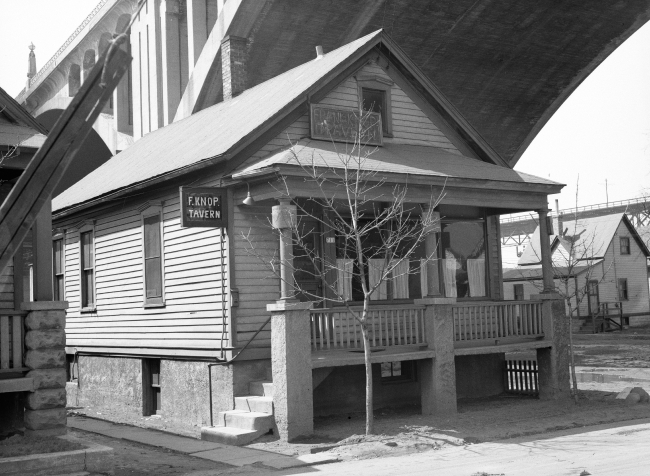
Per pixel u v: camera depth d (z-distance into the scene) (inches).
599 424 574.9
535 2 1609.3
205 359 616.7
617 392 749.9
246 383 589.0
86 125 227.1
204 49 1366.9
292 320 532.4
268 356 599.2
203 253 621.9
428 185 613.3
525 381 730.2
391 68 699.4
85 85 225.5
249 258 598.9
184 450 514.0
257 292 600.4
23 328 464.1
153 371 709.9
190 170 609.0
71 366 847.7
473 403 687.7
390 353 588.4
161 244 678.5
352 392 642.2
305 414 531.8
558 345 690.2
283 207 540.7
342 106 664.4
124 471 448.8
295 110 633.0
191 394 637.3
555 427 553.9
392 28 1563.7
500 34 1702.8
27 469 398.0
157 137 901.2
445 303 616.4
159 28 1534.2
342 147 633.0
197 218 574.9
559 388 686.5
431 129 725.3
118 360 753.0
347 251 646.5
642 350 1451.8
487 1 1558.8
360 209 633.0
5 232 223.0
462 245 729.6
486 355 743.7
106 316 768.9
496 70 1838.1
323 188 565.6
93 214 792.9
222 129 680.4
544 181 677.9
